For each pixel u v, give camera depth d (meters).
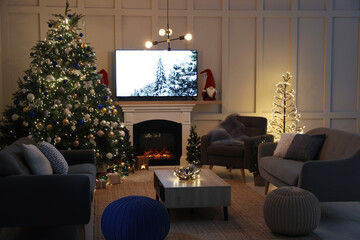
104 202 4.83
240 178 6.25
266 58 7.59
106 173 5.96
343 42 7.73
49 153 3.96
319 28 7.66
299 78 7.68
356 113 7.76
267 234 3.67
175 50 7.25
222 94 7.50
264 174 5.06
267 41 7.58
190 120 7.30
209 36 7.46
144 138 7.24
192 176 4.32
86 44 6.10
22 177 3.24
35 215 3.25
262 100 7.61
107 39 7.20
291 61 7.61
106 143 5.95
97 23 7.16
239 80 7.56
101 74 6.96
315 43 7.67
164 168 7.02
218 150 6.07
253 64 7.58
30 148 3.65
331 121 7.75
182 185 4.05
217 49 7.49
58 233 3.62
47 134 5.58
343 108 7.77
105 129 5.94
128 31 7.24
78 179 3.28
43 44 5.98
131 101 7.07
